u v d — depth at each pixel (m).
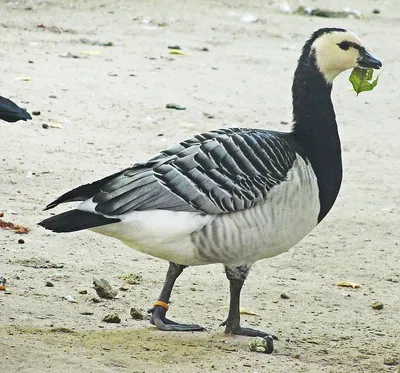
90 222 9.83
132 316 10.96
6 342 9.61
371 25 32.12
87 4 31.20
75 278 12.12
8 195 15.10
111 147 18.11
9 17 28.42
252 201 10.05
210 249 10.13
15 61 23.48
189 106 21.33
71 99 20.88
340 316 11.75
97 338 10.08
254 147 10.32
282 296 12.25
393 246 14.68
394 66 26.80
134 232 10.02
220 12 32.09
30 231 13.68
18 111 10.52
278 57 26.84
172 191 9.96
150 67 24.39
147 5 31.98
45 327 10.25
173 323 10.77
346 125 21.33
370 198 16.83
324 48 11.19
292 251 14.18
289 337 10.83
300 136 10.98
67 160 17.11
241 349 10.22
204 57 26.06
